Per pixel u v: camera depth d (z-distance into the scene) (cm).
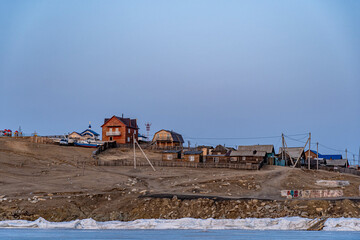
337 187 8956
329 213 6681
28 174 9519
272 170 11012
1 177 9075
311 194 7656
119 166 11162
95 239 5225
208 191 8356
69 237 5394
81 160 11362
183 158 12081
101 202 7519
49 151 11850
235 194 8144
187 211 6962
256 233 5750
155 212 7012
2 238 5344
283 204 7044
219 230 6162
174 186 8856
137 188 8431
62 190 8169
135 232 5938
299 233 5772
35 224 6481
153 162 11469
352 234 5622
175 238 5300
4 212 6900
